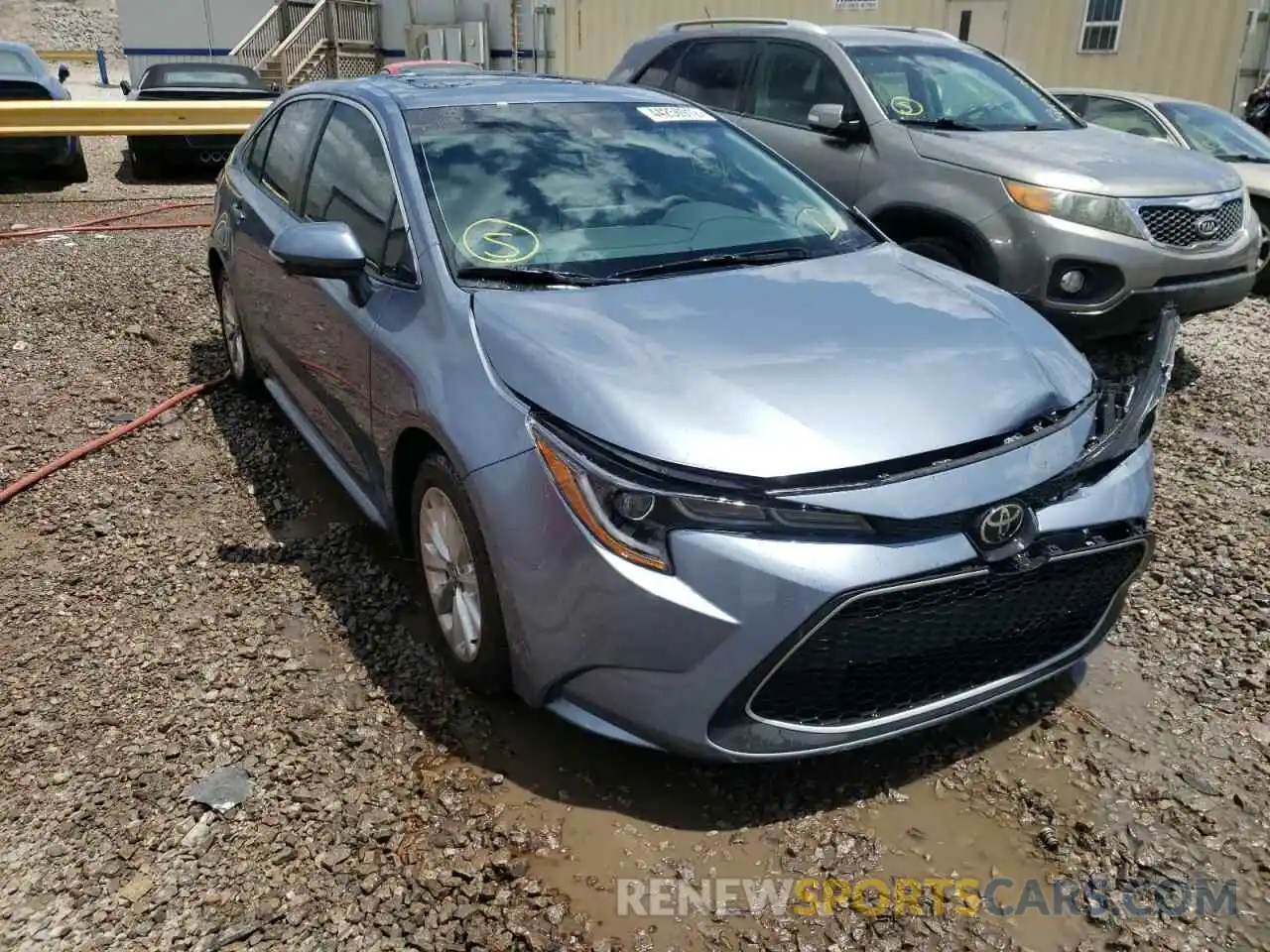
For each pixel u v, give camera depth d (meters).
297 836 2.58
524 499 2.59
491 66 21.59
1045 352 3.00
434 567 3.12
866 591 2.37
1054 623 2.75
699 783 2.77
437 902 2.40
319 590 3.68
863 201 6.09
